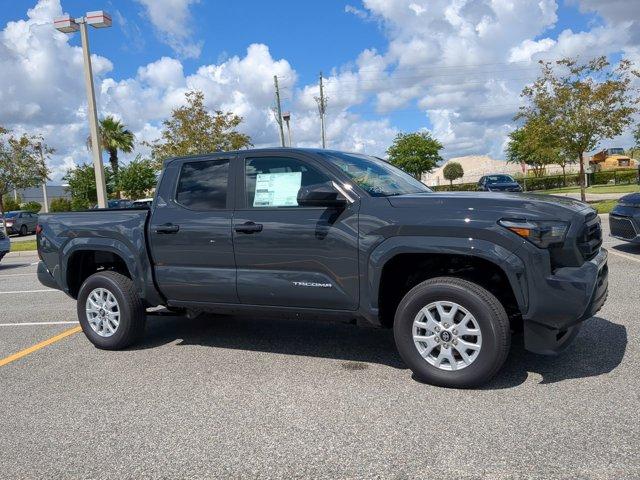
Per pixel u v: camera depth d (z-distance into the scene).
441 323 4.10
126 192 44.59
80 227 5.69
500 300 4.39
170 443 3.45
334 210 4.46
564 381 4.09
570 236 3.85
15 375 4.96
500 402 3.79
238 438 3.46
